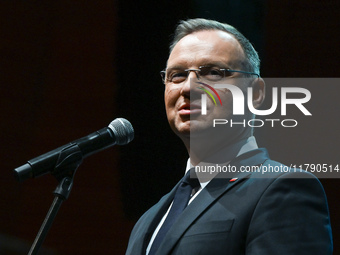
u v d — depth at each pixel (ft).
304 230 15.67
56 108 45.39
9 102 44.68
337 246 35.78
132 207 42.63
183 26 20.39
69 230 44.04
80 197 44.27
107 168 43.78
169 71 19.38
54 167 16.98
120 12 43.37
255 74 19.81
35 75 45.57
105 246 43.50
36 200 44.50
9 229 43.57
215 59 18.88
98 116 44.68
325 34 37.91
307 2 38.27
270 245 15.39
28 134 45.01
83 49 45.52
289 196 16.25
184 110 18.60
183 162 41.16
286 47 38.22
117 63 43.75
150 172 41.55
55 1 45.98
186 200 18.34
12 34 45.21
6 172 44.09
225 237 15.97
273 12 38.52
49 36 45.91
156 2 41.93
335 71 37.45
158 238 17.47
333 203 36.01
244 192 16.87
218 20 38.91
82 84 45.27
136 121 42.47
